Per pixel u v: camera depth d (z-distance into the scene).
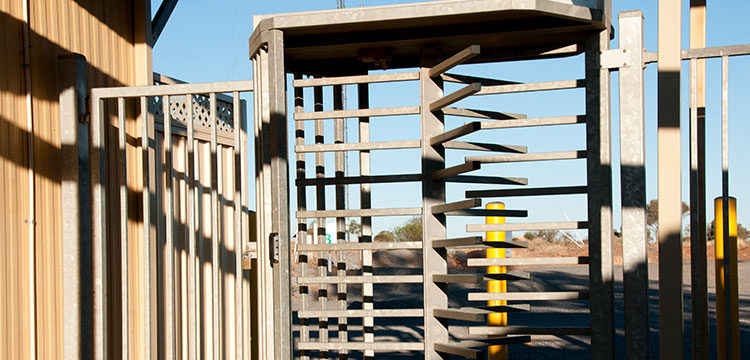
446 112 4.18
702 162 3.98
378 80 4.20
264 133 3.97
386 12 3.89
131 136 4.77
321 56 4.57
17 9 3.86
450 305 14.21
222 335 5.58
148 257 4.12
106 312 4.14
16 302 3.74
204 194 5.53
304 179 4.27
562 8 3.81
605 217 3.93
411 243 4.16
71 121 4.07
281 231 3.80
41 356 3.91
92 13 4.46
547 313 11.90
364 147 4.14
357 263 22.58
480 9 3.79
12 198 3.75
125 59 4.81
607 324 3.88
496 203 5.18
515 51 4.39
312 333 10.24
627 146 3.82
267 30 3.96
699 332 3.79
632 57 3.86
